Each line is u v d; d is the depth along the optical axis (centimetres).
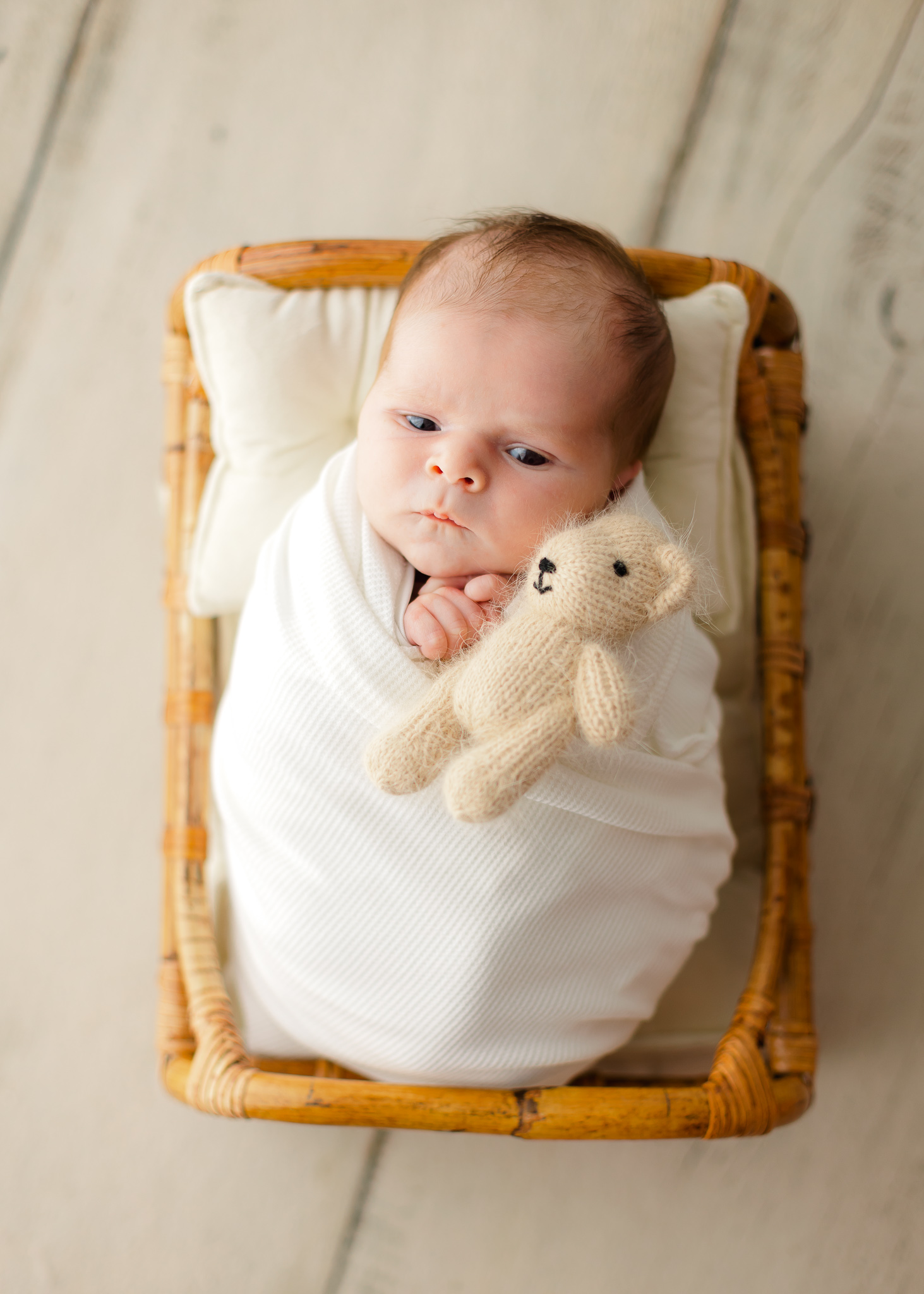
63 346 149
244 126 149
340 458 104
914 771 142
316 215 149
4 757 144
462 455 88
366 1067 107
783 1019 112
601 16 149
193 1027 107
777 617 119
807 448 145
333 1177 133
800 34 147
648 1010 108
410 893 95
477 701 72
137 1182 133
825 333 146
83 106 149
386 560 96
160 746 145
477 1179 133
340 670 92
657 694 92
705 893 107
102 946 141
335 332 114
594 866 95
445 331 90
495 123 149
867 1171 133
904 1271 130
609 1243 132
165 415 123
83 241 149
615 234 148
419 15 149
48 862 142
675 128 149
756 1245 132
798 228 147
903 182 146
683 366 112
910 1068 136
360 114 149
